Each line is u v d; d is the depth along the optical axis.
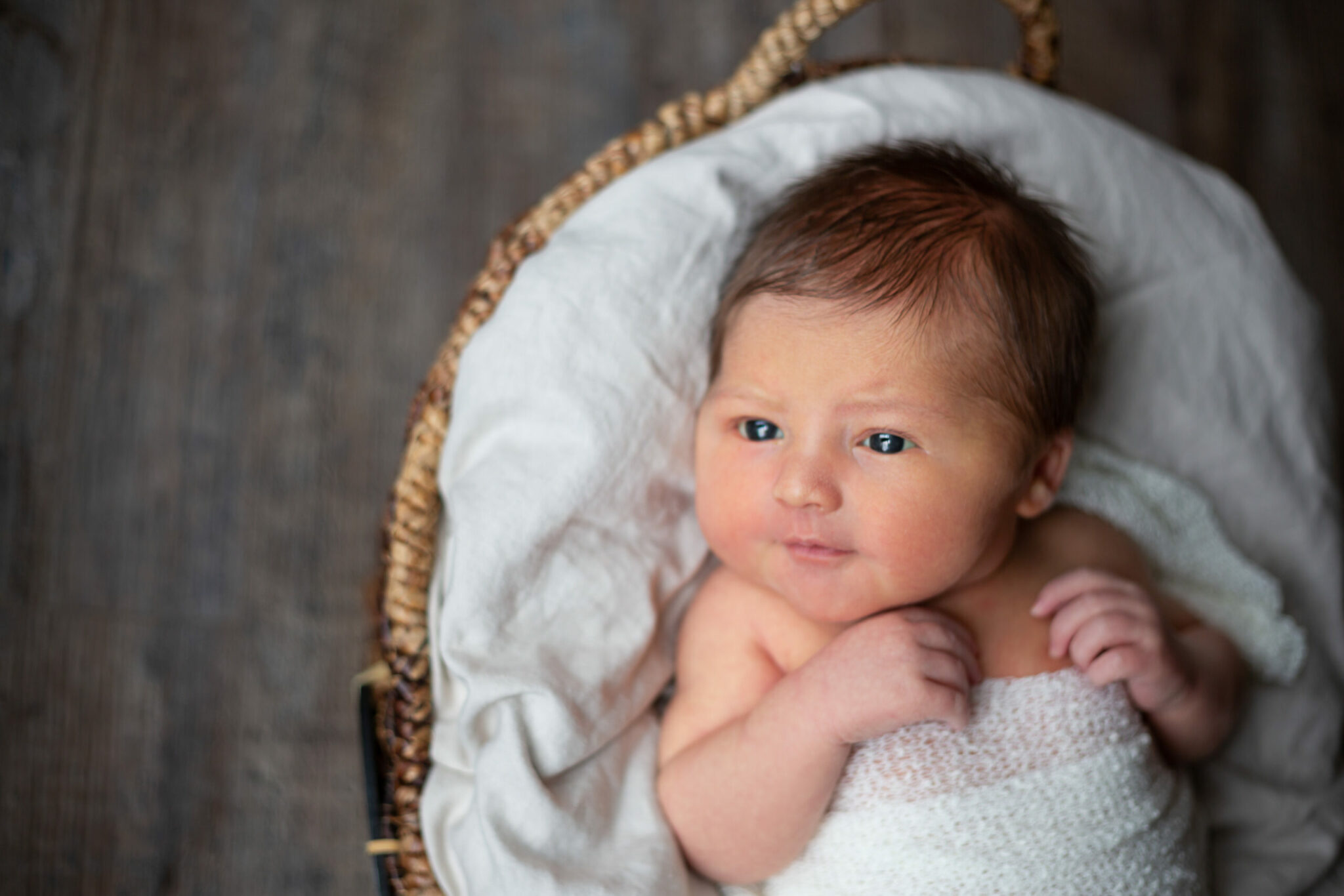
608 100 1.75
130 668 1.40
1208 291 1.14
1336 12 2.00
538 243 0.96
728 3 1.82
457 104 1.71
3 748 1.34
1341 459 1.69
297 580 1.48
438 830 0.87
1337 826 1.05
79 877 1.31
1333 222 1.87
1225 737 0.99
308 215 1.62
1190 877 0.88
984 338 0.82
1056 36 1.12
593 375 0.91
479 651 0.86
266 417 1.53
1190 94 1.91
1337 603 1.16
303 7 1.70
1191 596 1.05
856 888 0.84
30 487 1.44
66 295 1.52
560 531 0.90
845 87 1.04
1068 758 0.84
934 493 0.81
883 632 0.82
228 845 1.35
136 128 1.60
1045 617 0.92
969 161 0.92
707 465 0.88
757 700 0.91
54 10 1.61
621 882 0.82
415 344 1.59
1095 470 1.07
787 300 0.83
